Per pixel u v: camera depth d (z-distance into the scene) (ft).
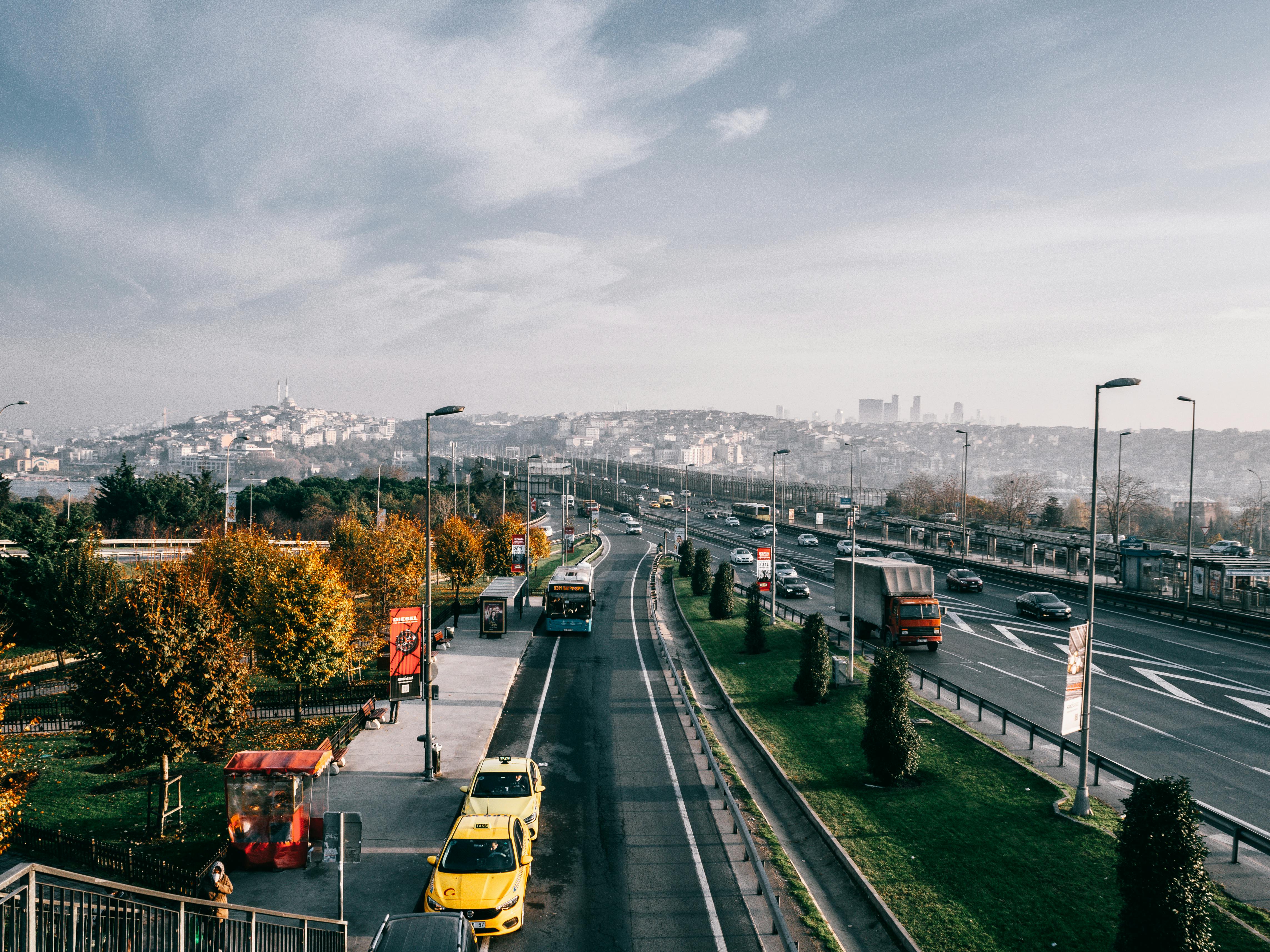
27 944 30.27
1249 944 50.24
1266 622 149.79
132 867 60.34
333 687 118.11
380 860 65.16
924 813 72.64
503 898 52.95
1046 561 264.52
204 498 301.02
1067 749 80.64
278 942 47.47
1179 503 577.43
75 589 123.65
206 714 74.18
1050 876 60.23
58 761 91.76
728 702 111.86
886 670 80.12
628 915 56.75
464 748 92.89
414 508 346.74
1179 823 46.91
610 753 92.17
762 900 59.00
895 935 53.78
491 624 157.58
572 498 538.47
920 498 487.20
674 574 263.29
